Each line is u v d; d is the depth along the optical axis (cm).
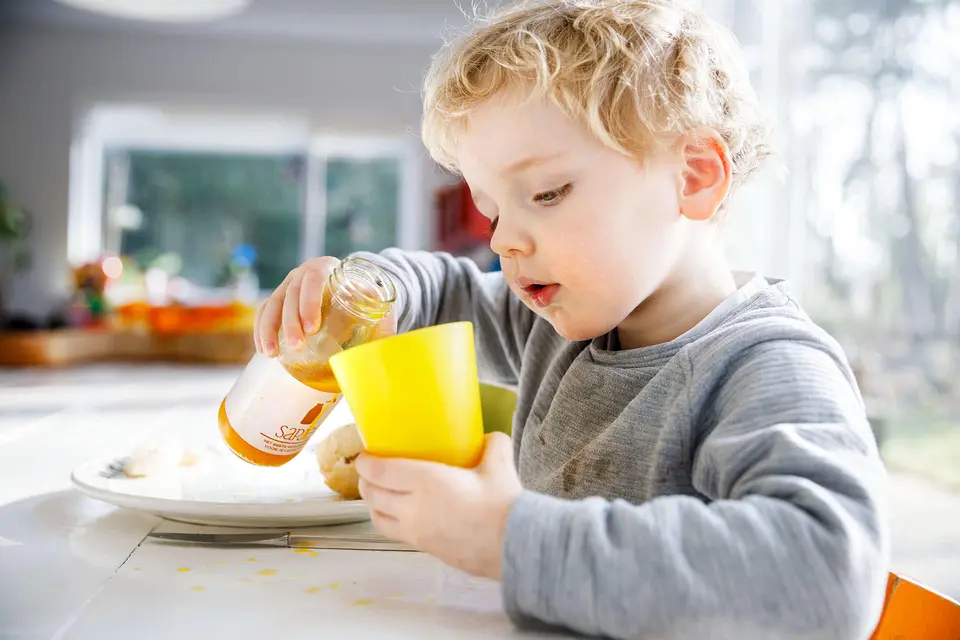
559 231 66
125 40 504
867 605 45
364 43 512
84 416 150
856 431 53
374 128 517
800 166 253
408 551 64
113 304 439
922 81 219
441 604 52
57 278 505
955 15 209
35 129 502
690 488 64
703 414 64
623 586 46
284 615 50
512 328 104
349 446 76
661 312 75
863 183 238
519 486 52
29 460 103
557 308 69
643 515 48
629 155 66
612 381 76
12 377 245
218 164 521
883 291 233
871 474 50
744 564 45
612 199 66
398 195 530
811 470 49
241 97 509
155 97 505
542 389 87
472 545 49
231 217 522
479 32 76
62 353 312
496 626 49
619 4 73
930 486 224
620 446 71
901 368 229
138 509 69
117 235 516
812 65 251
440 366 52
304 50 511
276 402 70
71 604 51
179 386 218
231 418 71
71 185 504
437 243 420
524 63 65
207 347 343
